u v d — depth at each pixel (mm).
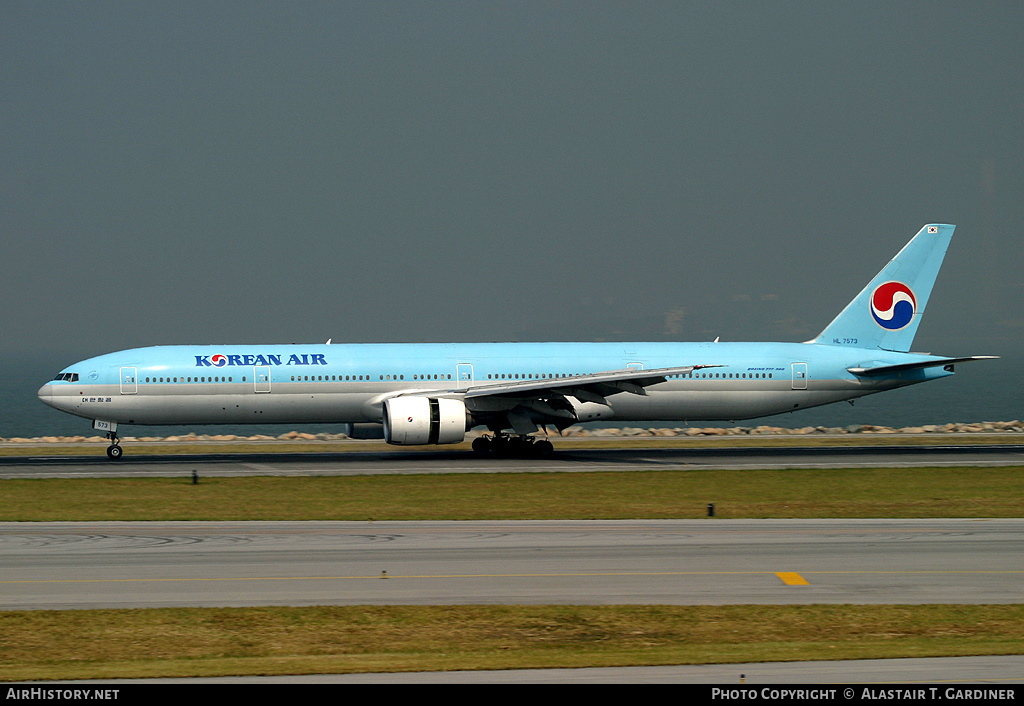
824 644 75875
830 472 188000
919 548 108938
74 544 111062
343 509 141000
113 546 109938
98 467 197875
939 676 68062
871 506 143000
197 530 120500
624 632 78938
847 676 68250
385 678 68625
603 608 84938
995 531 119562
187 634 78312
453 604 86062
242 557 104125
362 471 190375
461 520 129625
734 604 86312
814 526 123562
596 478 179125
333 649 75188
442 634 78438
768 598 88125
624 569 98688
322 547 109250
